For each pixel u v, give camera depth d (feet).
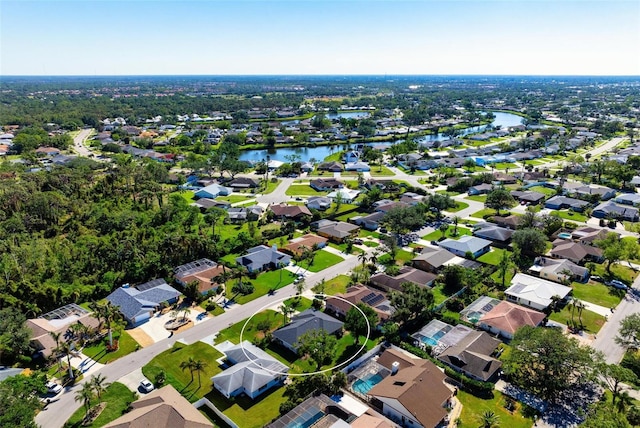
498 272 377.30
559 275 355.97
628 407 213.25
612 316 304.91
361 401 227.40
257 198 611.47
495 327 286.66
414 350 264.93
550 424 209.67
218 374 239.30
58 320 287.69
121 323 295.89
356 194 609.83
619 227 483.10
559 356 226.58
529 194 586.86
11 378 220.02
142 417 190.70
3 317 273.33
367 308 293.64
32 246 377.71
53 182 543.39
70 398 226.79
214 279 349.00
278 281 361.10
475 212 547.90
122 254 364.58
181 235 394.32
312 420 202.80
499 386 238.07
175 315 309.42
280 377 243.19
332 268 386.73
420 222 460.55
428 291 298.97
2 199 460.55
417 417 203.10
